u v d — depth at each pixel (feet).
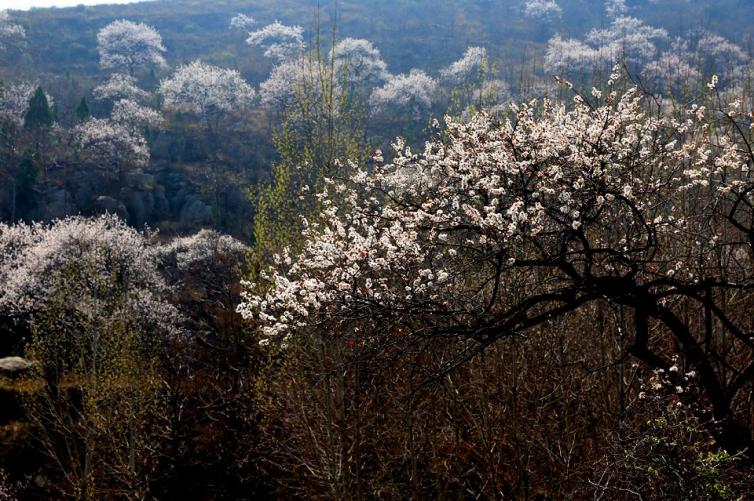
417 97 240.73
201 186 207.72
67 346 88.48
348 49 281.13
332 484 53.52
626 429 27.43
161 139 237.86
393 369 48.57
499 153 30.37
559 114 31.96
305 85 58.13
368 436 59.67
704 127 34.53
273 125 251.39
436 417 53.52
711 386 29.17
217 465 79.25
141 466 77.82
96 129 209.46
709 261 39.19
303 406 57.77
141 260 115.24
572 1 391.45
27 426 79.97
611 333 45.47
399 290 33.73
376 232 34.01
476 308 31.14
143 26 351.87
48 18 389.19
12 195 181.57
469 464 55.11
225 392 79.46
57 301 89.04
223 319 94.17
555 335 48.14
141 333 95.09
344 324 35.27
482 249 30.81
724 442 28.17
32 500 76.64
